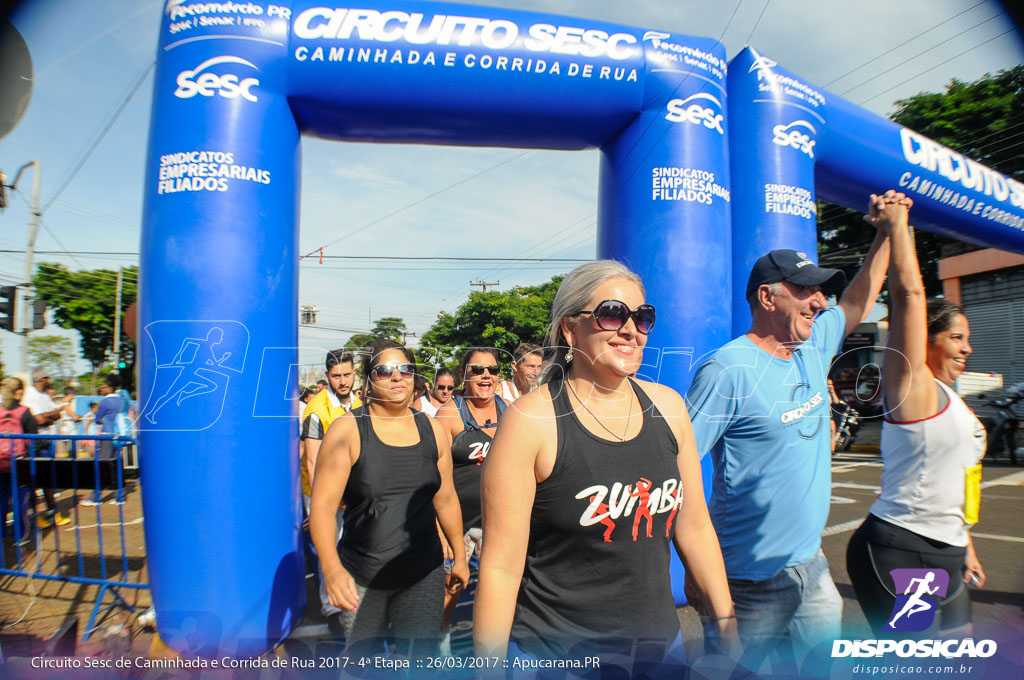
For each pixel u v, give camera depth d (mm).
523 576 1396
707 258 3178
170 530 2549
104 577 2934
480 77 2996
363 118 3031
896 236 1892
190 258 2613
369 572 2146
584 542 1304
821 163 3770
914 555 1901
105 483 3012
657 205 3184
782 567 1816
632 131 3256
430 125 3115
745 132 3432
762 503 1817
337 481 2139
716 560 1533
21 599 3137
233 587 2551
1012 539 4215
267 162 2770
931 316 2102
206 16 2752
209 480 2543
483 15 3037
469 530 3033
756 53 3461
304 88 2883
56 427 4406
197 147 2664
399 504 2184
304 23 2840
